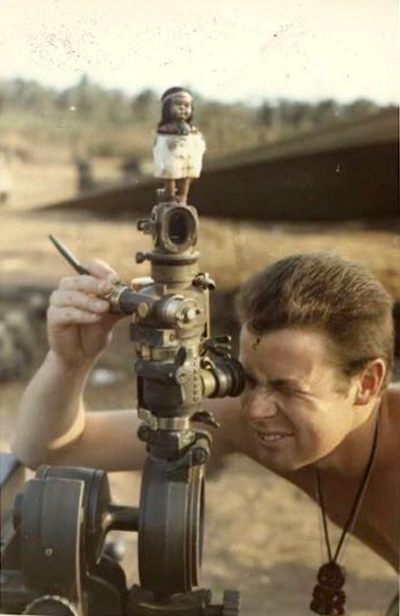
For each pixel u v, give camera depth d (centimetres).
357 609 335
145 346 195
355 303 219
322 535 259
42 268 898
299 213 479
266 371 219
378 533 251
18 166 1200
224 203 479
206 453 198
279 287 217
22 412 247
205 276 200
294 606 378
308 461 224
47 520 197
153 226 196
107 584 209
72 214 1013
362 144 401
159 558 197
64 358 237
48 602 195
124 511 210
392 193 445
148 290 199
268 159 438
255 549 437
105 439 253
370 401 229
